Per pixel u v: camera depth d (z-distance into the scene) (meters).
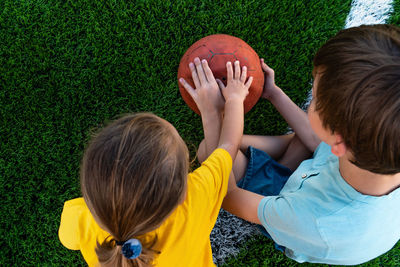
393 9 2.19
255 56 1.53
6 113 2.14
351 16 2.20
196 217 1.11
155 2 2.18
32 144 2.13
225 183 1.21
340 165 0.96
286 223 1.14
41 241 2.08
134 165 0.90
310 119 0.94
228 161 1.22
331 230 1.02
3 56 2.17
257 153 1.63
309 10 2.20
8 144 2.13
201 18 2.18
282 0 2.19
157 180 0.91
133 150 0.91
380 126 0.67
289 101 1.78
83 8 2.17
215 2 2.18
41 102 2.15
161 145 0.94
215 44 1.44
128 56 2.18
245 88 1.40
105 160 0.91
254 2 2.18
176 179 0.96
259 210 1.29
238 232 2.10
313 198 1.08
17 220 2.09
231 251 2.08
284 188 1.46
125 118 1.01
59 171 2.12
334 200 1.00
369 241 1.02
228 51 1.43
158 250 1.03
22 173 2.12
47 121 2.14
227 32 2.18
